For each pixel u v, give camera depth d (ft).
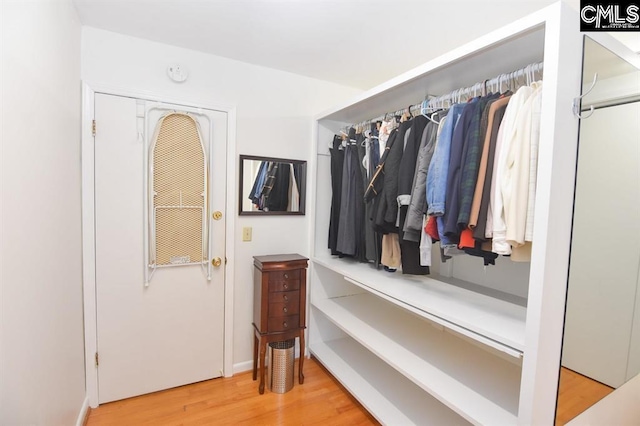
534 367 3.48
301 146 8.54
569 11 3.40
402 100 6.68
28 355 3.54
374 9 5.36
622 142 4.23
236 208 7.69
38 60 3.84
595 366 4.34
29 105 3.58
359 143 7.72
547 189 3.39
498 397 4.66
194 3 5.29
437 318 4.85
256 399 6.91
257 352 7.66
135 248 6.64
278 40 6.54
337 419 6.32
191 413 6.40
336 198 8.33
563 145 3.49
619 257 4.50
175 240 7.02
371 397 6.41
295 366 8.39
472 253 4.68
